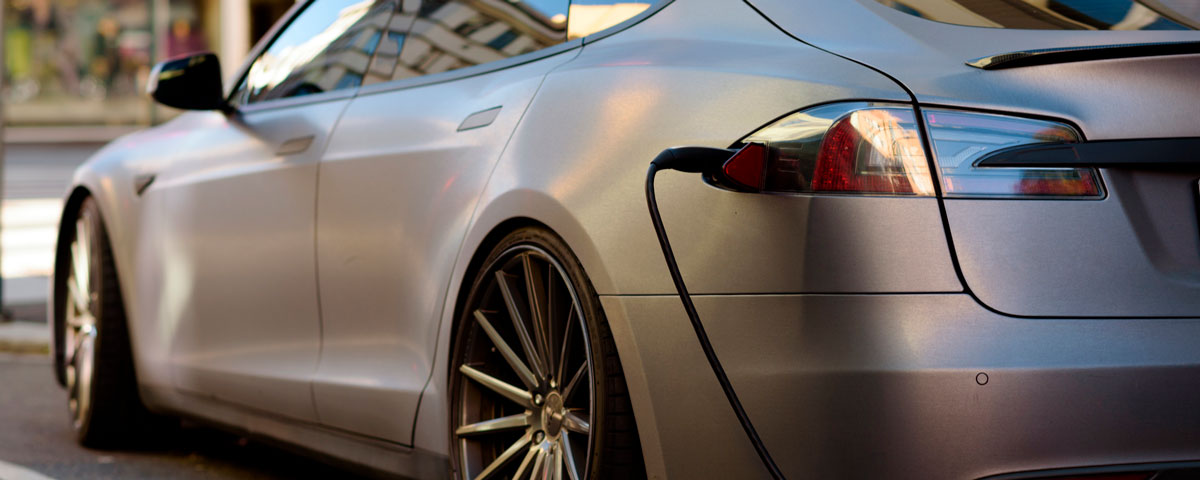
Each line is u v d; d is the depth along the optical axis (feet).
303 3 12.42
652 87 7.45
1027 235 6.41
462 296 8.73
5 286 29.58
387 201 9.62
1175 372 6.32
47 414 16.57
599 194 7.37
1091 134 6.49
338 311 10.21
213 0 57.06
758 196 6.66
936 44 7.04
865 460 6.32
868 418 6.30
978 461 6.22
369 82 10.56
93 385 13.76
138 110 59.36
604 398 7.31
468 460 8.69
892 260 6.37
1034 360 6.23
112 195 13.74
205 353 12.19
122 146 14.47
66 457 13.75
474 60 9.51
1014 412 6.21
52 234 38.68
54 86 58.54
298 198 10.71
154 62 58.80
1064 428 6.23
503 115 8.59
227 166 11.89
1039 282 6.38
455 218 8.77
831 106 6.63
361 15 11.19
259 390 11.28
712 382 6.74
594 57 8.27
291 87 11.68
